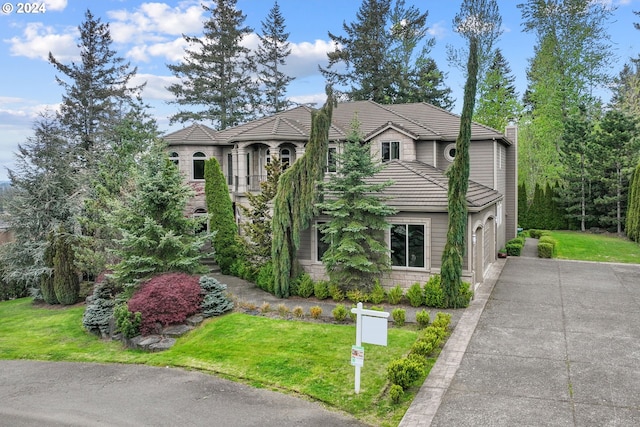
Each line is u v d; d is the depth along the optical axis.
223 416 8.85
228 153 29.11
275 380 10.34
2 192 23.52
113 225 16.05
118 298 15.46
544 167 35.09
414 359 10.14
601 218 31.34
